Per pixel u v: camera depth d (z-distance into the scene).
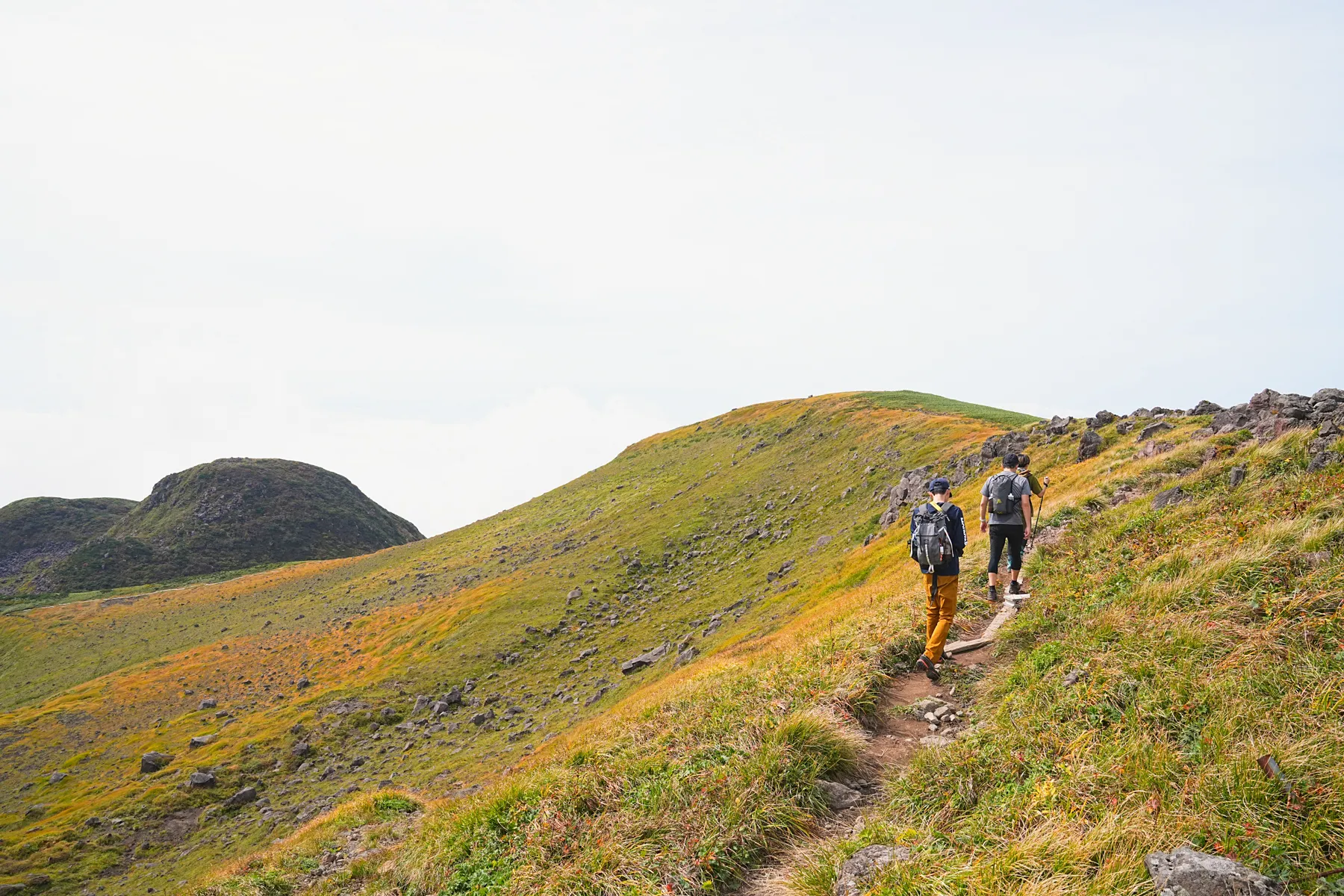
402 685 63.56
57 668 117.94
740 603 50.19
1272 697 5.71
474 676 62.00
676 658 43.41
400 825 15.67
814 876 5.32
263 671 91.56
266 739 58.00
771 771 6.86
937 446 57.69
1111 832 4.59
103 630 136.75
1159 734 5.65
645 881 6.02
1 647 131.00
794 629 22.34
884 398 99.00
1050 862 4.49
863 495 58.66
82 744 74.94
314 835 16.25
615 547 84.50
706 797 6.86
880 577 24.88
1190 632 7.02
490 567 109.38
